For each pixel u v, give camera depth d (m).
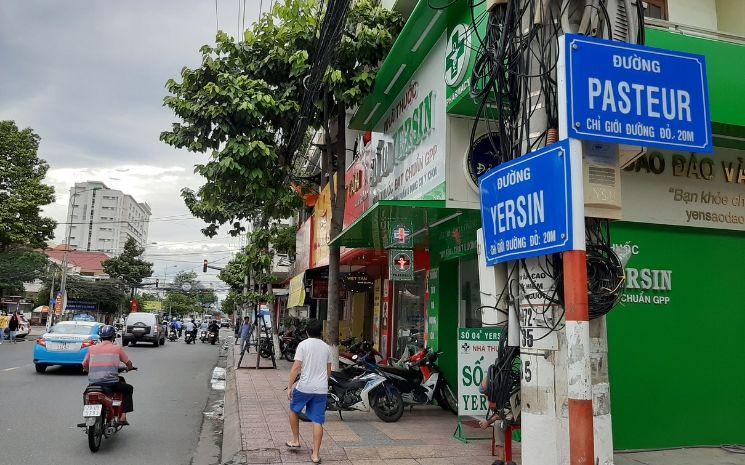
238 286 33.25
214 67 10.30
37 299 58.09
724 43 6.89
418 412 9.80
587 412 3.47
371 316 18.66
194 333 36.03
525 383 4.38
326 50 8.63
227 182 10.02
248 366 17.50
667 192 7.49
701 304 7.49
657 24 6.83
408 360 10.33
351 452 6.86
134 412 10.15
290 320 26.50
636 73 3.86
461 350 7.75
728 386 7.43
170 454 7.27
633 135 3.77
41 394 11.66
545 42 4.47
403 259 9.39
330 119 11.92
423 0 7.50
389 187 10.60
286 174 11.02
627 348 7.12
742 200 7.80
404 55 8.84
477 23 6.95
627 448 6.97
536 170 3.90
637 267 7.30
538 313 4.30
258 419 8.82
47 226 33.59
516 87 4.80
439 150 7.81
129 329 29.03
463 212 7.77
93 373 7.49
